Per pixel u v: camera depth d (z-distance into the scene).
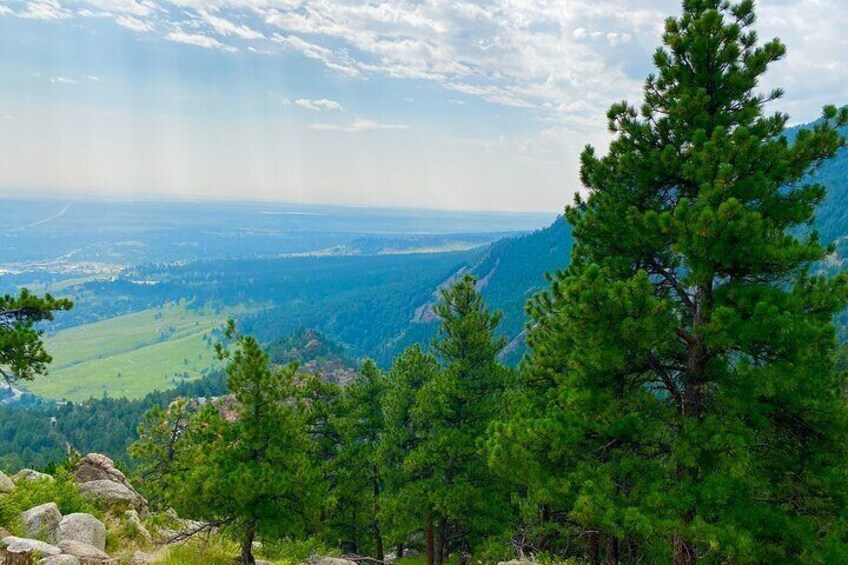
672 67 12.42
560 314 11.73
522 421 12.40
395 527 26.22
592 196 13.59
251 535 15.45
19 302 15.81
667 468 11.59
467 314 25.06
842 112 11.03
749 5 12.02
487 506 23.47
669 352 12.10
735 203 10.08
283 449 16.09
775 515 10.02
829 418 10.19
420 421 25.92
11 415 178.50
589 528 13.64
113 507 17.67
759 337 10.09
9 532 12.66
